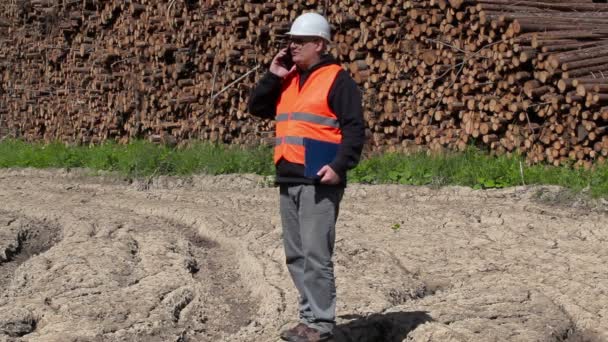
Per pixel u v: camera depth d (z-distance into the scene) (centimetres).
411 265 1199
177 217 1622
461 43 1762
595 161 1598
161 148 2328
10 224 1599
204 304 1088
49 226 1620
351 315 979
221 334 1000
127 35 2619
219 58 2292
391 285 1095
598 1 1867
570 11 1747
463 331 891
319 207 820
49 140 3094
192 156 2131
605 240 1279
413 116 1873
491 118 1742
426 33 1811
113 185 2105
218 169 2047
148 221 1598
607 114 1531
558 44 1609
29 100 3183
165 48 2428
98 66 2770
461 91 1777
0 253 1419
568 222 1378
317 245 823
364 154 1956
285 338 855
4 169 2505
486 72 1731
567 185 1529
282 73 848
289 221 850
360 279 1121
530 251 1236
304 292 852
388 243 1316
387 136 1956
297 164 820
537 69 1633
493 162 1691
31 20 3206
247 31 2200
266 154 2080
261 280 1156
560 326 933
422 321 937
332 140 820
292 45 827
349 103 809
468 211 1489
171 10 2398
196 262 1317
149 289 1115
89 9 2842
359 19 1919
